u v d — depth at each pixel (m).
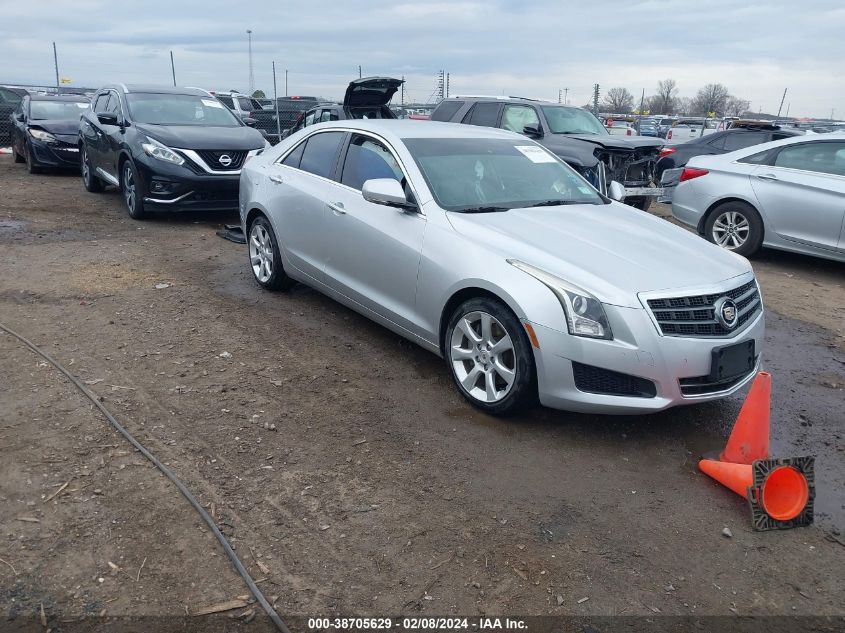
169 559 2.83
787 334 6.18
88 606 2.56
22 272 6.70
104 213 10.05
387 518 3.18
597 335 3.68
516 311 3.83
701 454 3.94
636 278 3.81
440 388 4.57
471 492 3.43
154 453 3.59
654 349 3.67
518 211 4.67
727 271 4.15
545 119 11.89
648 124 26.14
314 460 3.63
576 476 3.63
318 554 2.92
